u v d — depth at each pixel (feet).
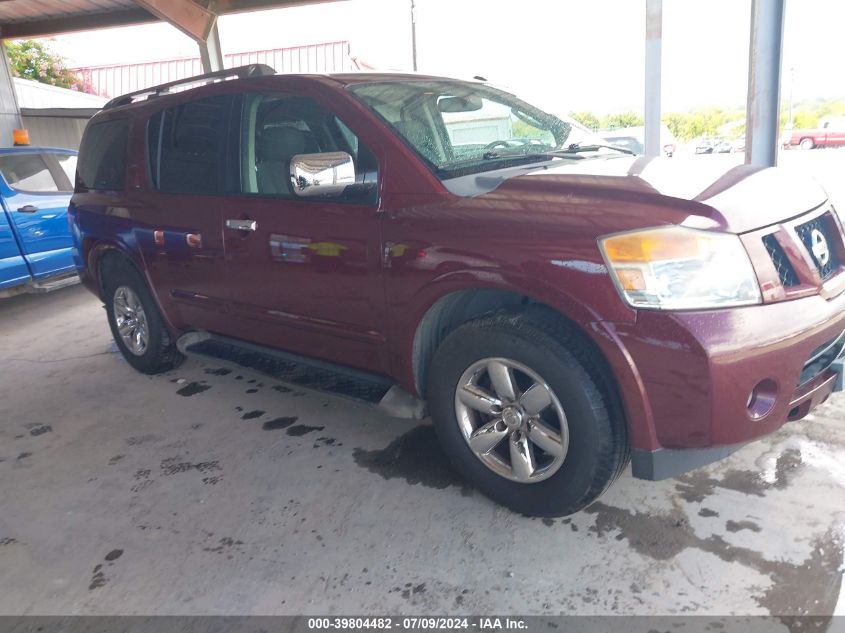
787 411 7.05
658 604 6.73
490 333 7.70
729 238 6.61
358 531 8.31
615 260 6.69
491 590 7.13
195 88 11.74
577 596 6.94
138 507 9.27
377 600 7.12
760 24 16.62
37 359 16.47
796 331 6.72
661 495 8.50
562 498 7.66
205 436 11.30
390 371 9.20
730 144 32.63
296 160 8.00
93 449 11.17
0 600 7.55
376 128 8.84
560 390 7.27
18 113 41.34
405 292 8.38
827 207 8.24
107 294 14.64
